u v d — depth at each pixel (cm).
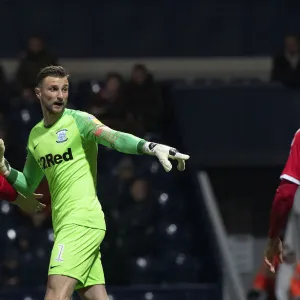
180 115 4381
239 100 4384
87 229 1847
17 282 3728
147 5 4956
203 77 4959
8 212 3959
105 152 4291
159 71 4947
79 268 1825
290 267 3828
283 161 4312
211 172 4422
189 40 4959
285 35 4938
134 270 3753
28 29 4906
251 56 4959
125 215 3891
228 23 4953
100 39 4956
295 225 4100
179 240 3906
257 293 3597
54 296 1802
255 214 4447
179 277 3791
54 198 1894
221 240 3828
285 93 4391
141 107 4238
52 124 1902
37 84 1892
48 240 3841
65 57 4944
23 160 4138
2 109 4353
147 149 1758
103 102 4162
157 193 4147
